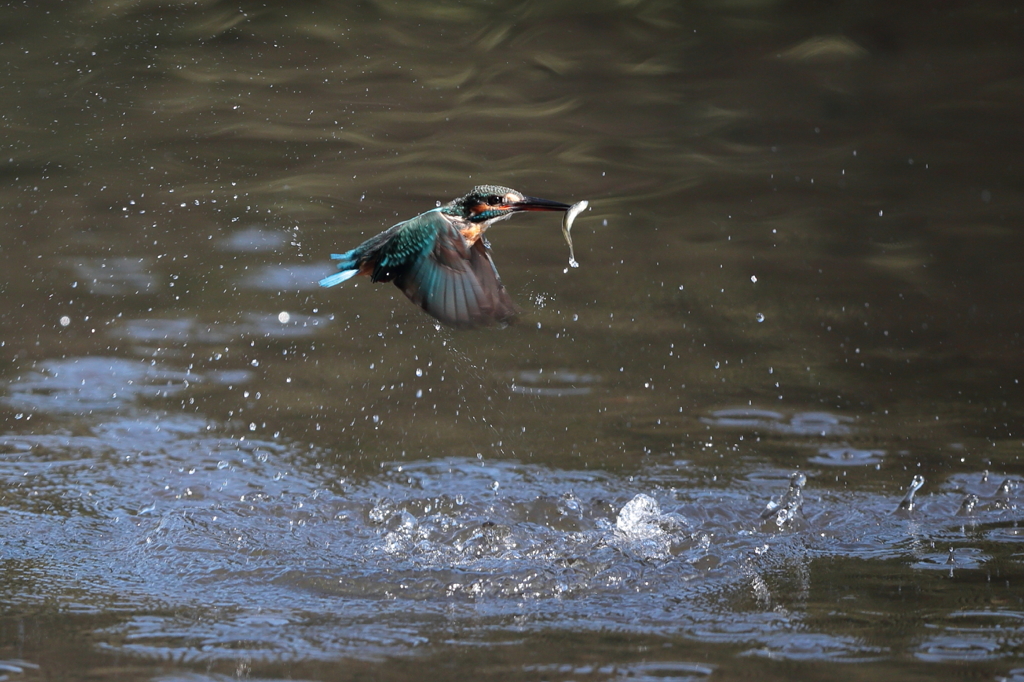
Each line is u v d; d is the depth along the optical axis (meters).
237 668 5.76
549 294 12.83
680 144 17.66
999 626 6.25
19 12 21.27
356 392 10.24
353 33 21.06
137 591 6.79
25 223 14.29
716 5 22.28
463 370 10.79
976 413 9.77
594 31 21.53
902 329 11.81
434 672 5.71
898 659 5.85
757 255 14.04
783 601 6.64
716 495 8.28
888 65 20.39
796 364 10.95
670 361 11.05
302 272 13.22
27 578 6.95
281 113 17.84
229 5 21.86
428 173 16.16
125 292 12.53
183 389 10.23
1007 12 22.27
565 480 8.55
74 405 9.84
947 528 7.75
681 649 5.98
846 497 8.24
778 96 19.36
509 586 6.88
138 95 18.08
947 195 15.78
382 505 8.09
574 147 17.38
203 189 15.45
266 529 7.71
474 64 20.16
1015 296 12.61
